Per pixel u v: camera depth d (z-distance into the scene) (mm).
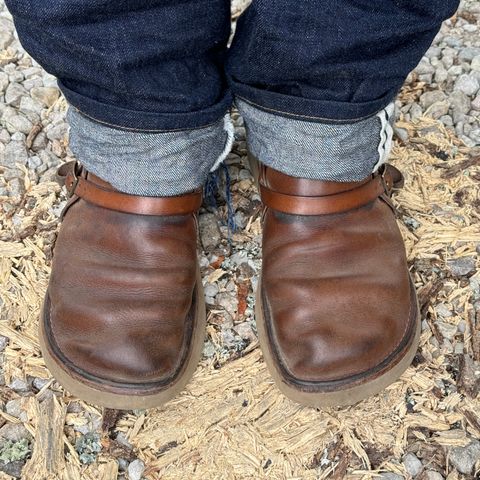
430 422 451
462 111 646
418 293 511
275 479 432
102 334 414
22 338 489
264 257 466
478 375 470
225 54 443
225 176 553
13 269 530
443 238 545
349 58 375
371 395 427
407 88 665
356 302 426
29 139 620
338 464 437
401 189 577
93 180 439
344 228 442
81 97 393
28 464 432
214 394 463
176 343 426
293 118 411
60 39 354
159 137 404
